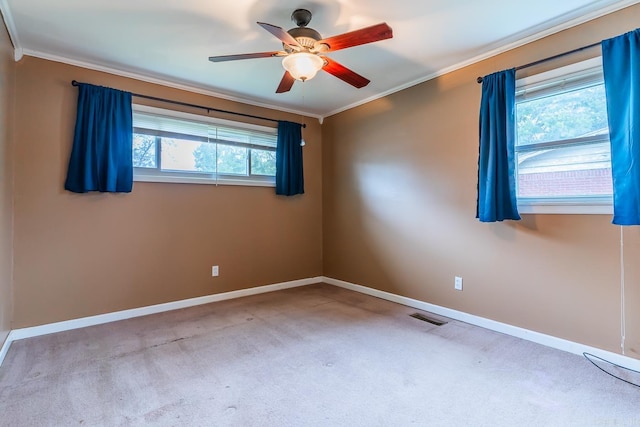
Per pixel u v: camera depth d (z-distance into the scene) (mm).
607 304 2252
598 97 2299
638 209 1992
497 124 2662
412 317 3197
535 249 2596
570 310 2418
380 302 3715
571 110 2424
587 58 2303
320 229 4734
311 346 2535
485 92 2760
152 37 2574
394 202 3715
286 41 1998
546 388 1937
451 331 2828
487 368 2178
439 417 1687
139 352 2439
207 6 2182
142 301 3303
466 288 3051
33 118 2775
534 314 2605
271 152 4266
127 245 3225
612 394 1870
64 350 2471
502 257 2791
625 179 2045
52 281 2857
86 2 2127
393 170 3721
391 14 2279
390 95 3730
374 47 2746
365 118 4047
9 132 2531
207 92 3703
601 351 2273
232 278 3922
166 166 3471
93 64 3018
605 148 2275
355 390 1933
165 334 2787
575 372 2113
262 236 4180
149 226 3350
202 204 3695
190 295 3605
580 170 2387
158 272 3402
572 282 2408
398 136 3654
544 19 2355
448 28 2465
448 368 2182
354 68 3141
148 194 3344
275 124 4273
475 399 1836
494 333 2777
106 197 3111
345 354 2396
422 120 3400
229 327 2945
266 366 2223
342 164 4402
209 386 1978
